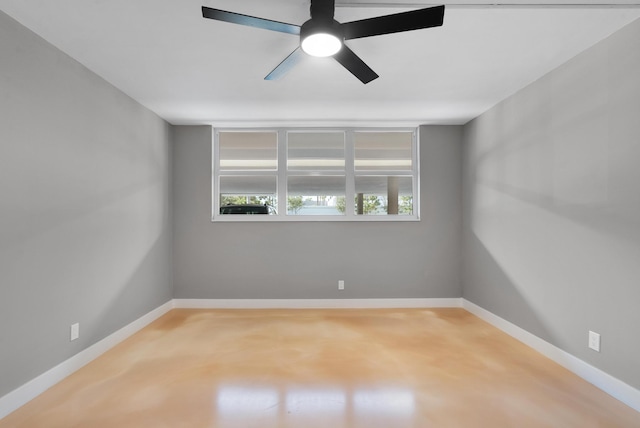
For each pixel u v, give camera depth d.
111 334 3.13
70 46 2.45
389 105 3.76
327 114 4.08
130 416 2.03
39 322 2.29
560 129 2.74
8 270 2.07
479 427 1.93
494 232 3.75
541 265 2.97
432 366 2.72
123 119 3.35
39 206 2.30
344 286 4.55
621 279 2.20
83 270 2.75
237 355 2.95
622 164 2.19
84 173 2.77
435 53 2.58
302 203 4.74
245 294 4.53
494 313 3.75
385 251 4.57
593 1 1.93
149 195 3.89
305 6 2.00
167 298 4.36
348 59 2.13
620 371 2.20
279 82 3.12
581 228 2.53
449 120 4.34
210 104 3.71
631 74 2.13
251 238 4.54
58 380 2.45
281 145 4.62
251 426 1.94
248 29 2.24
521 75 2.96
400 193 4.80
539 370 2.65
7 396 2.05
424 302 4.55
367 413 2.07
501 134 3.61
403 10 2.04
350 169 4.62
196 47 2.48
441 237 4.58
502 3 1.96
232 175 4.64
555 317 2.80
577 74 2.57
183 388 2.37
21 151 2.16
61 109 2.51
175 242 4.52
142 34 2.30
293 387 2.38
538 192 3.01
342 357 2.90
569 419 2.00
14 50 2.11
